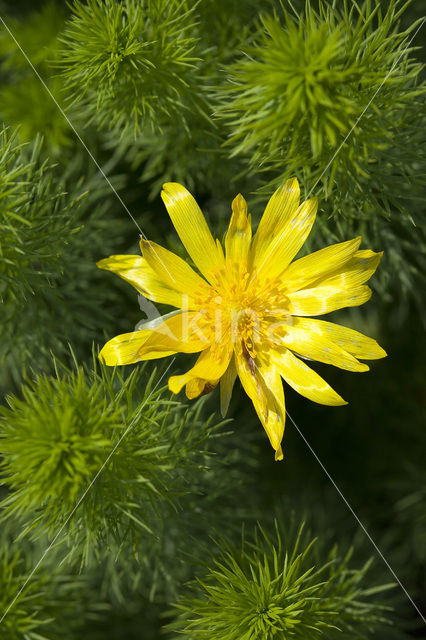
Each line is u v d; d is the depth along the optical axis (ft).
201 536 1.45
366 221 1.45
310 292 1.30
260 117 1.27
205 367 1.28
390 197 1.37
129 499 1.30
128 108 1.38
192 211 1.30
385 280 1.44
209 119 1.38
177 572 1.46
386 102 1.30
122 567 1.49
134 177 1.57
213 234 1.45
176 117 1.40
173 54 1.35
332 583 1.40
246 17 1.43
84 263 1.46
